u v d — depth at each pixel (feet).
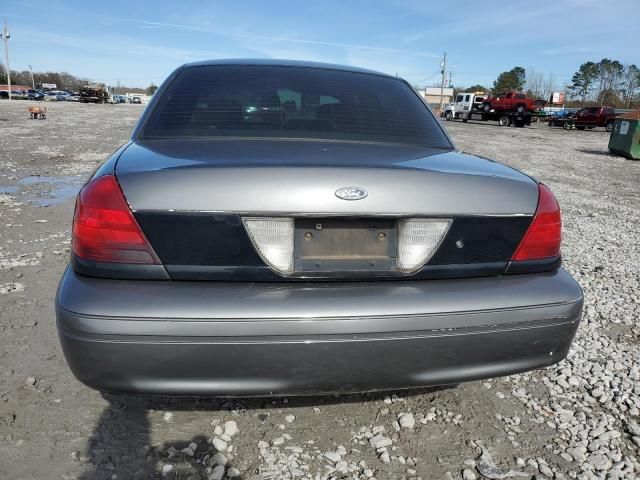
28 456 6.62
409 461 6.88
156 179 5.64
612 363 9.79
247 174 5.67
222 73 8.60
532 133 104.83
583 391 8.81
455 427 7.65
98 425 7.30
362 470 6.67
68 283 5.73
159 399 7.97
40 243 16.14
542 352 6.38
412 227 6.00
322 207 5.67
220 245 5.64
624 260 17.37
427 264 6.08
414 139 8.02
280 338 5.53
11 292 11.95
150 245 5.60
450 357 5.98
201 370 5.53
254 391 5.68
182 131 7.26
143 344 5.40
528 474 6.72
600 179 41.37
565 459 7.05
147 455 6.74
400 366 5.86
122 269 5.62
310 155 6.36
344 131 7.72
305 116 7.82
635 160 57.00
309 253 5.82
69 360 5.63
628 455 7.19
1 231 17.49
